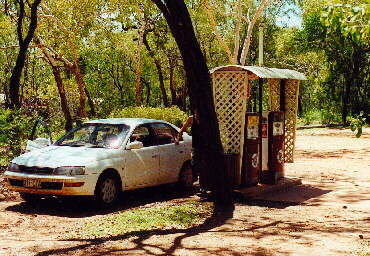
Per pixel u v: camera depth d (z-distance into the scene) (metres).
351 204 9.64
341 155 19.55
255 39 43.44
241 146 10.56
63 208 9.36
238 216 8.54
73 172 8.81
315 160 17.78
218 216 8.54
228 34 41.12
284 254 6.11
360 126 5.37
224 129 10.84
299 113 61.28
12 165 9.41
